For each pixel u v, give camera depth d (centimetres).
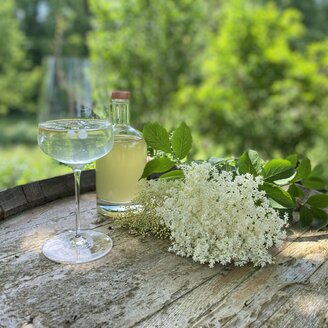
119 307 38
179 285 42
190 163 58
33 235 53
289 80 203
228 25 214
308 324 36
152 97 228
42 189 64
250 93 212
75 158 47
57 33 539
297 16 212
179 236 47
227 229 46
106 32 221
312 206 56
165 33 226
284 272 45
